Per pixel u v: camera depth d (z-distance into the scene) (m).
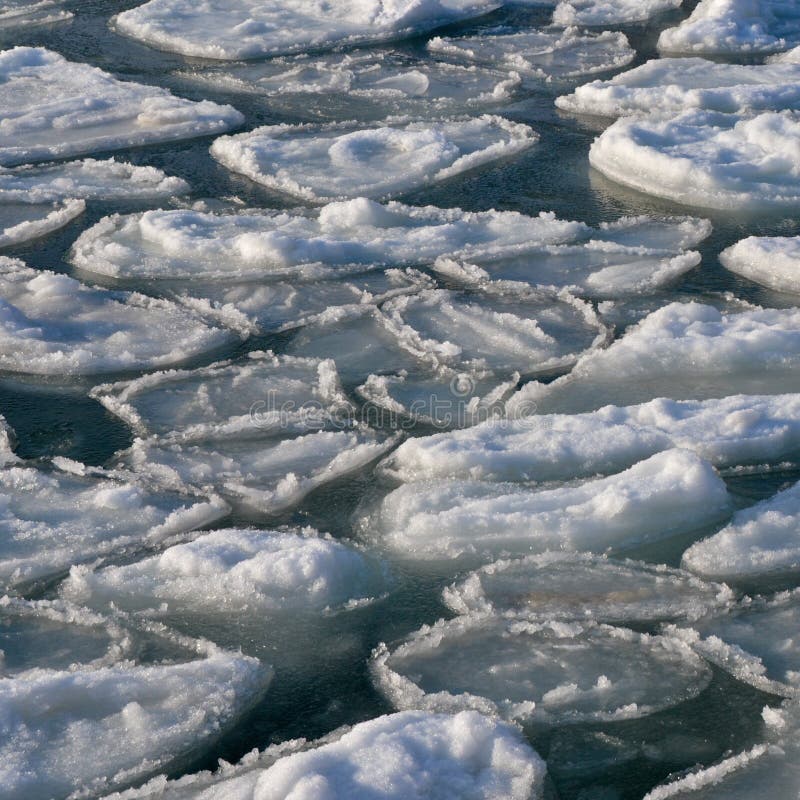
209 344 21.94
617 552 15.85
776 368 20.34
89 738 12.70
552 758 12.56
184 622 14.68
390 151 31.80
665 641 14.12
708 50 40.62
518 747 12.30
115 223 27.48
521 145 32.06
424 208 27.88
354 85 37.75
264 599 14.86
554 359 21.05
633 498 16.11
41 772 12.23
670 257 25.33
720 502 16.48
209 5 46.22
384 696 13.48
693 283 24.19
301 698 13.49
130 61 40.72
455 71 39.12
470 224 27.12
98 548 16.03
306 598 14.88
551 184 29.86
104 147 32.81
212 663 13.75
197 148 32.84
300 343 22.03
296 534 16.30
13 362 21.19
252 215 27.97
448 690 13.53
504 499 16.48
